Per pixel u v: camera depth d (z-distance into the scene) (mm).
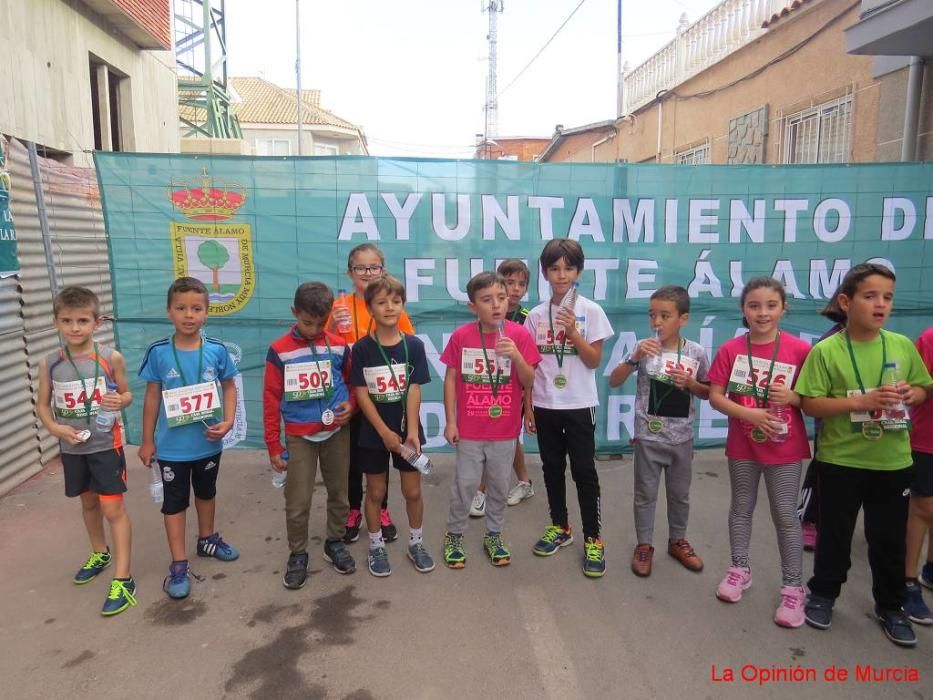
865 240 4754
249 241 4535
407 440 3248
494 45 29125
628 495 4340
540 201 4621
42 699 2410
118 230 4465
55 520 3928
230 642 2754
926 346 2920
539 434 3527
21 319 4539
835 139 7238
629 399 4895
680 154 11312
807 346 2992
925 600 3049
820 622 2836
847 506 2789
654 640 2762
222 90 15812
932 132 5828
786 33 8117
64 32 7324
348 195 4531
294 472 3207
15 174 4531
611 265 4707
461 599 3086
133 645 2732
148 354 3191
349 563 3316
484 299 3188
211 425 3232
